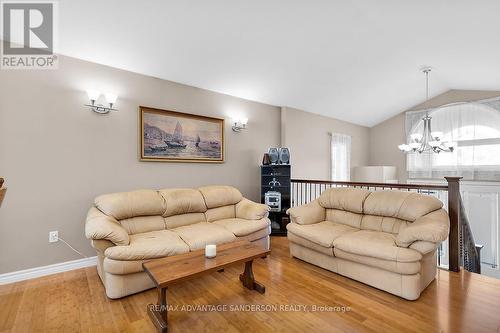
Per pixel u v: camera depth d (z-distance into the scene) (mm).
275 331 1739
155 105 3391
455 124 5359
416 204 2555
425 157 5801
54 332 1720
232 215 3555
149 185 3332
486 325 1769
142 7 2334
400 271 2084
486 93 5031
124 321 1846
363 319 1859
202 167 3861
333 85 4418
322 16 2711
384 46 3414
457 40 3129
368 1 2477
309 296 2189
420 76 4578
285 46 3170
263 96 4395
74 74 2785
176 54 3031
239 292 2266
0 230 2404
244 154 4395
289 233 3068
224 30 2764
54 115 2668
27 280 2492
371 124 6770
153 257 2246
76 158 2797
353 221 3043
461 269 2729
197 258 2088
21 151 2500
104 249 2162
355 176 6391
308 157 5328
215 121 3971
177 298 2164
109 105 3002
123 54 2885
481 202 5023
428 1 2379
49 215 2645
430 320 1832
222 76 3625
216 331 1742
